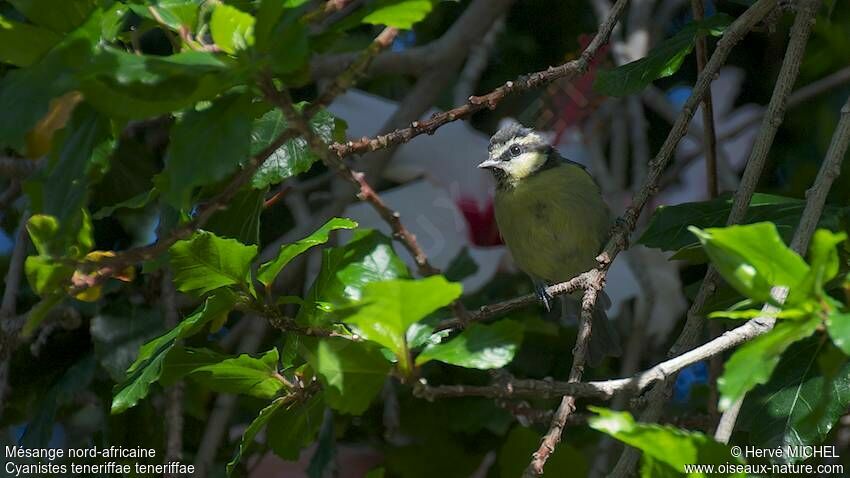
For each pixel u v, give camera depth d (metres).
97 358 9.45
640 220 11.73
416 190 10.77
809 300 4.56
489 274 10.91
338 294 6.35
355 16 5.24
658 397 6.39
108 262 5.49
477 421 10.86
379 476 6.21
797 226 7.03
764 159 7.03
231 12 4.96
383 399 11.11
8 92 5.06
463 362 5.34
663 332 11.30
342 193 10.77
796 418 7.05
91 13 5.21
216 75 4.88
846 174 11.15
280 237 12.02
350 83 5.29
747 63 12.57
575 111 11.18
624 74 7.91
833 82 11.37
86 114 5.43
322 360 5.48
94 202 10.32
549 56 12.70
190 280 6.36
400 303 5.09
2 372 9.10
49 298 5.55
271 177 6.89
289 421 6.95
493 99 6.93
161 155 11.25
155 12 5.55
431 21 12.84
